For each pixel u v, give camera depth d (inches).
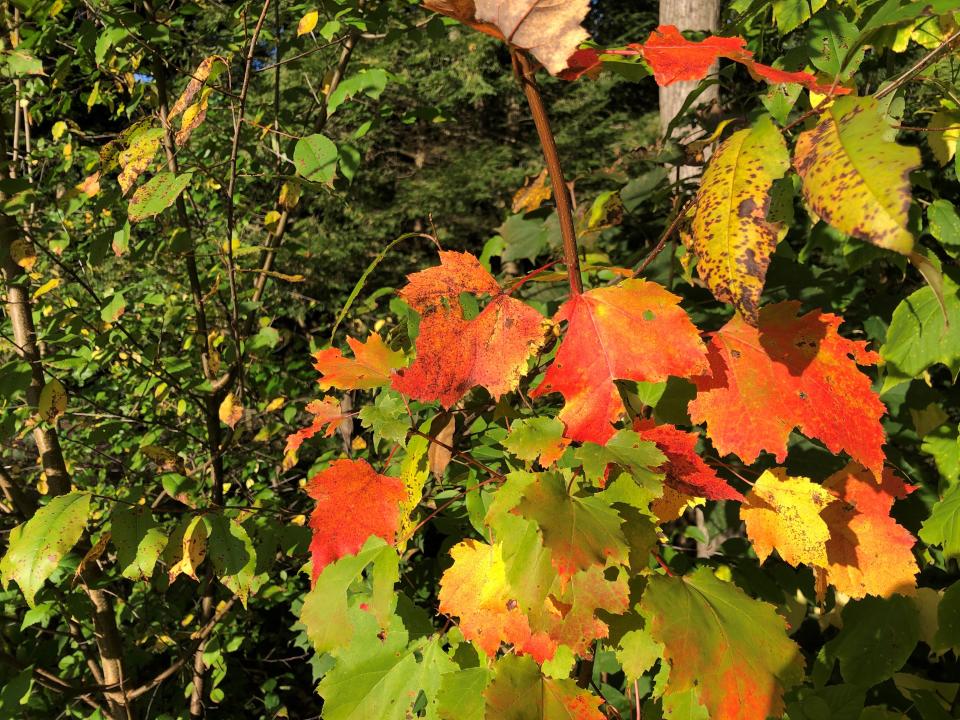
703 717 18.9
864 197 12.4
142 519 32.3
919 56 41.3
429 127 197.0
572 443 21.4
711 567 32.0
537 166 177.8
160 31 39.1
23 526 30.6
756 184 14.3
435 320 15.9
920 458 37.9
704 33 34.9
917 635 28.1
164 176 32.6
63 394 38.5
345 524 18.0
